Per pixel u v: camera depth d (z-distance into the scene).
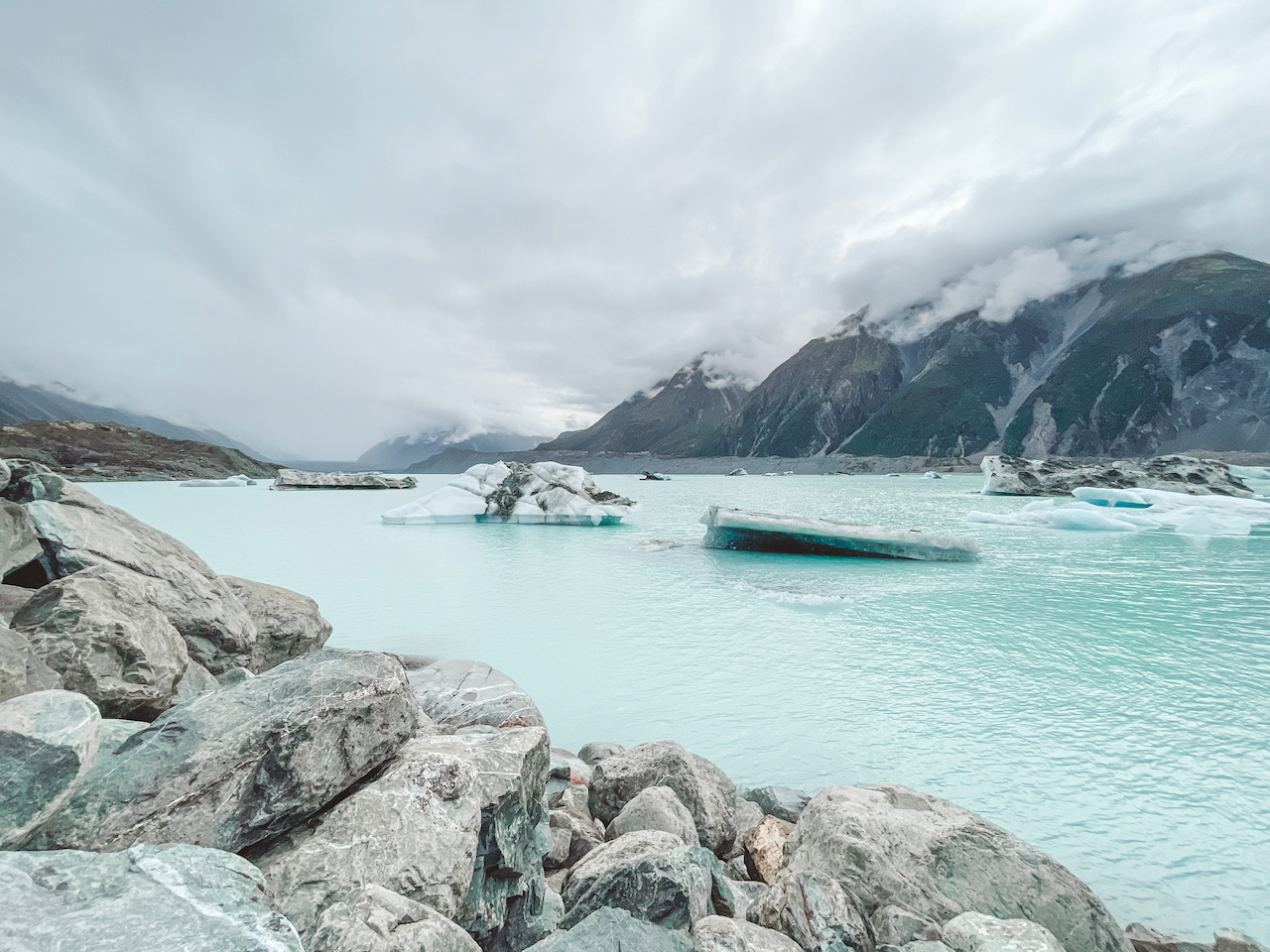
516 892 4.12
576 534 32.34
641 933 3.44
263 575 19.75
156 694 5.03
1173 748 7.62
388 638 12.80
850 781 7.02
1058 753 7.52
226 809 3.48
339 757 3.96
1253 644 12.02
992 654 11.41
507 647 12.14
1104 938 4.17
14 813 2.92
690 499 63.28
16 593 5.74
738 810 6.30
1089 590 17.25
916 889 4.35
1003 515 37.59
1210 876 5.30
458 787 4.04
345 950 2.68
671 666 10.91
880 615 14.49
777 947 3.68
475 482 40.91
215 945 2.42
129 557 7.16
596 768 6.42
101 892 2.60
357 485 73.62
